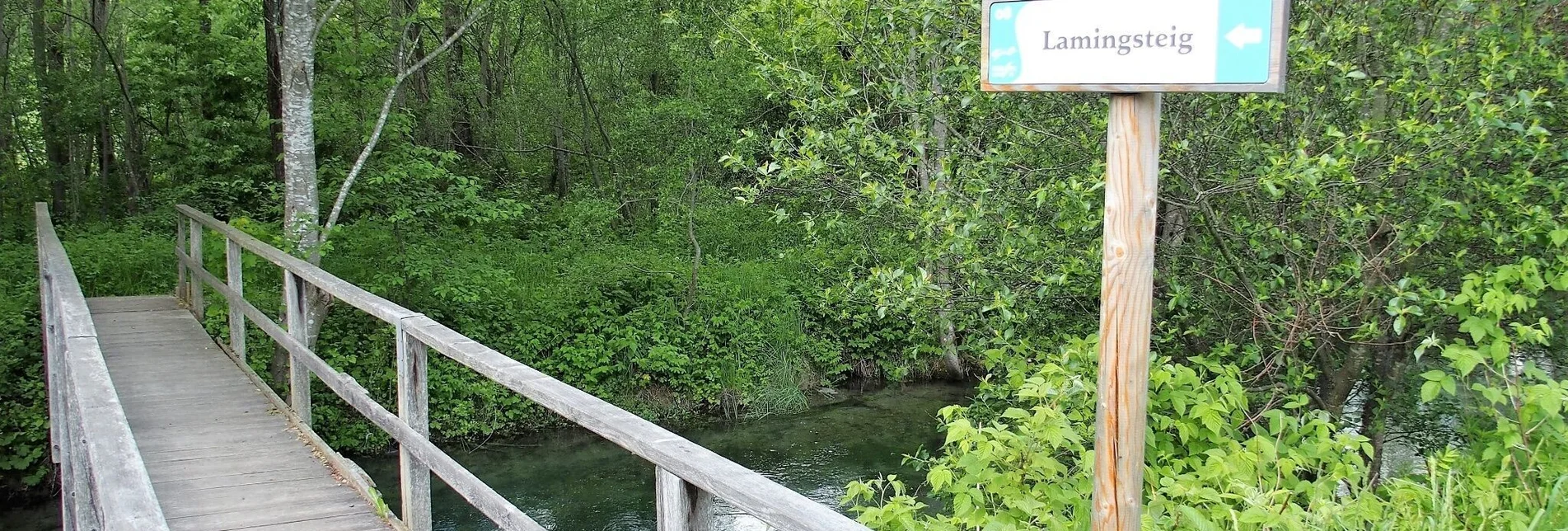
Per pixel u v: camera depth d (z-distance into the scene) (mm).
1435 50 3760
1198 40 1801
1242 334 4789
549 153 21375
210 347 6785
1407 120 3768
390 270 10531
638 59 17188
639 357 12039
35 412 8523
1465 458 3729
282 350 8945
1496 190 3791
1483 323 3502
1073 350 4090
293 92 8016
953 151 4801
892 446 10750
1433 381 3475
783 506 1523
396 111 10555
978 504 3674
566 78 19641
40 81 16781
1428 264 4395
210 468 4211
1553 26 4238
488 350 2904
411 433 3371
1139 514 1974
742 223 15883
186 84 14906
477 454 10531
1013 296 4324
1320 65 3881
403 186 9914
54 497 8578
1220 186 4297
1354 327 4305
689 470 1795
